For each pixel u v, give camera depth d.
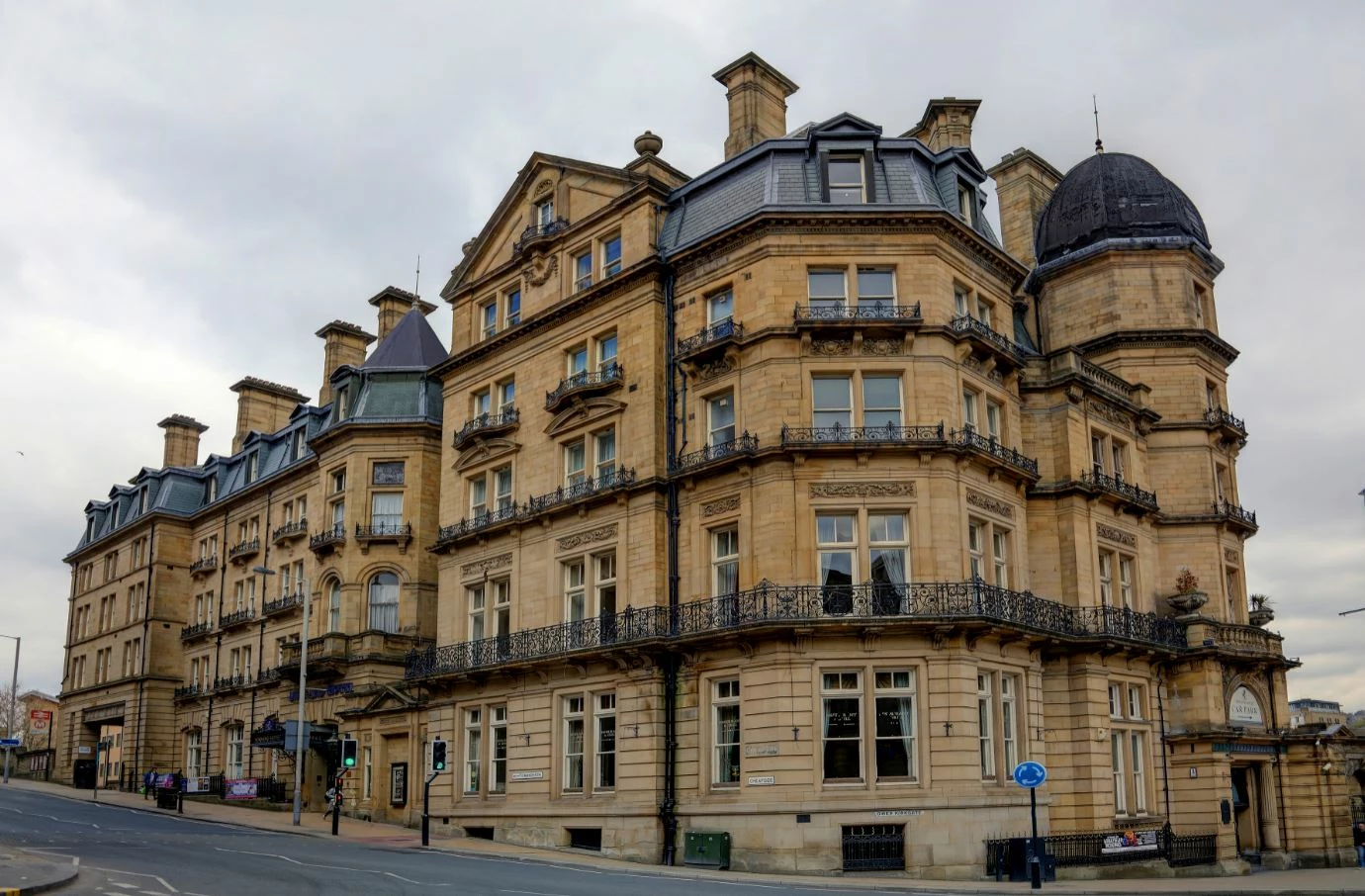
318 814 46.09
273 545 57.97
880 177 33.44
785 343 31.44
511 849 32.50
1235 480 42.97
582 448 36.72
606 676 33.56
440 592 41.16
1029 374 36.75
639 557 33.28
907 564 30.20
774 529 30.17
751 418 31.58
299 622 54.25
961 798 28.44
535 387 38.66
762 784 28.92
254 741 51.00
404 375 51.31
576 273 38.44
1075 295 43.97
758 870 28.36
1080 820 32.84
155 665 65.56
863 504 30.31
